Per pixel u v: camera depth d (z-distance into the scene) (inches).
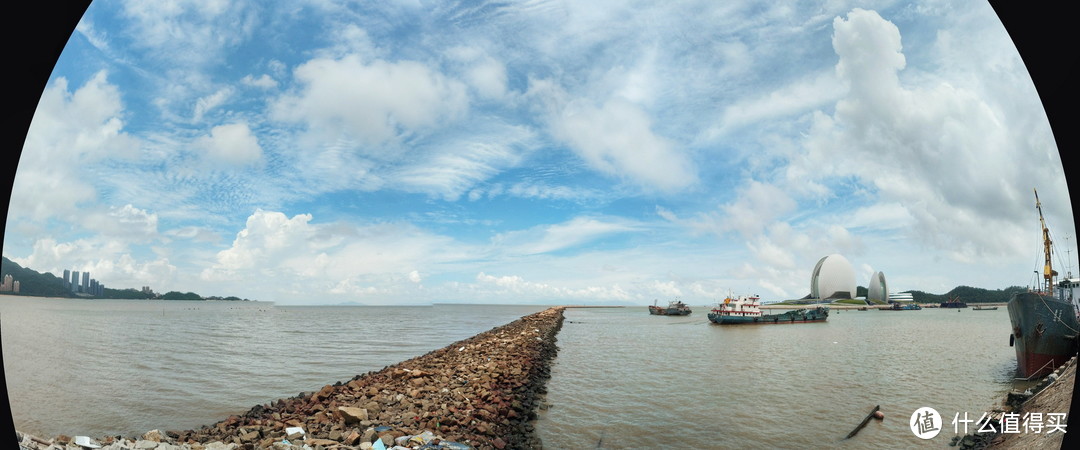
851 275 5743.1
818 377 1298.0
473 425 737.6
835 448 754.8
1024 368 1174.3
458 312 7854.3
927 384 1202.6
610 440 762.8
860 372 1387.8
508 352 1496.1
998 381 1221.7
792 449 744.3
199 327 3159.5
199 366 1485.0
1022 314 1163.3
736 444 759.7
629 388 1138.0
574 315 5871.1
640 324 3826.3
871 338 2442.2
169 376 1304.1
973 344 2114.9
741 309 3533.5
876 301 5856.3
